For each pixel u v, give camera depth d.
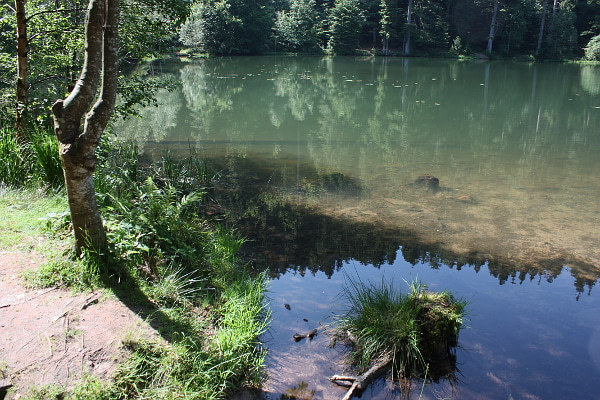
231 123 14.06
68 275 3.52
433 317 3.60
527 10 46.38
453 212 6.79
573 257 5.36
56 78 7.29
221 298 3.94
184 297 3.71
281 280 4.64
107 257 3.67
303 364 3.38
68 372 2.67
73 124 3.37
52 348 2.83
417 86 23.42
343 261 5.12
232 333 3.41
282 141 11.80
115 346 2.93
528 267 5.08
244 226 6.04
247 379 3.15
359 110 16.78
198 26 40.69
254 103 17.88
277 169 9.06
